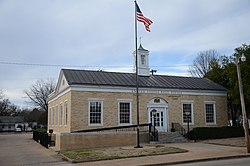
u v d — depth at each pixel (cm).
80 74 3122
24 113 12644
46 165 1584
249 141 1859
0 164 1659
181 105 3300
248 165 1363
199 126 3366
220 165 1380
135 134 2583
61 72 3241
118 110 2955
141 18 2306
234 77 3130
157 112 3158
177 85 3378
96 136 2395
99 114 2878
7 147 2814
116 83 3023
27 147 2788
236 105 3641
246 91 2994
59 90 3469
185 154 1795
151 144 2555
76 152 2014
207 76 4288
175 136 2892
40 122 9181
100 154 1856
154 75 3675
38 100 7881
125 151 1975
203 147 2228
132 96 3050
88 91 2852
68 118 2844
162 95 3212
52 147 2556
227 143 2478
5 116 10331
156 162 1506
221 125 3519
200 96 3447
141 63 3522
